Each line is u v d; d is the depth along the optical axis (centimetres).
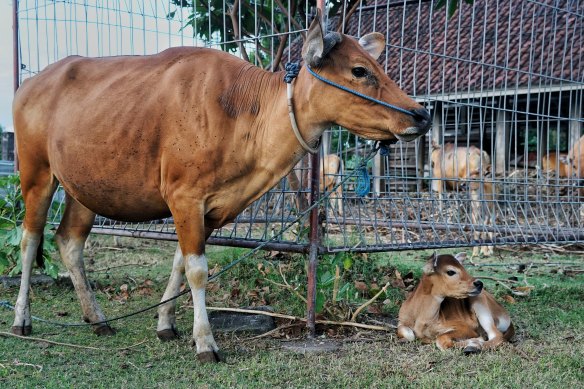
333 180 548
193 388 330
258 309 471
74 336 438
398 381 339
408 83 1045
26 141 434
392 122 349
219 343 415
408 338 424
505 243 526
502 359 376
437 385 331
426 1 528
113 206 412
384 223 627
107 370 363
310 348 406
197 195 377
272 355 386
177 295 405
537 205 667
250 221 498
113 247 842
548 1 1094
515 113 538
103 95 404
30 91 434
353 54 357
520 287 579
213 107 376
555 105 1248
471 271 695
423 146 1087
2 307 519
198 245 379
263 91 380
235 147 376
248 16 652
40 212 444
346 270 591
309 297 436
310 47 351
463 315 420
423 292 421
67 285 601
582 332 444
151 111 385
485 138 1227
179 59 401
